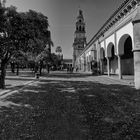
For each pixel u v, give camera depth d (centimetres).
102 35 2798
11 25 1127
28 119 551
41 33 1377
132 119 538
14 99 874
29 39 1213
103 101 807
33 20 1261
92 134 426
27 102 803
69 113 614
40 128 471
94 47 3512
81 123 507
